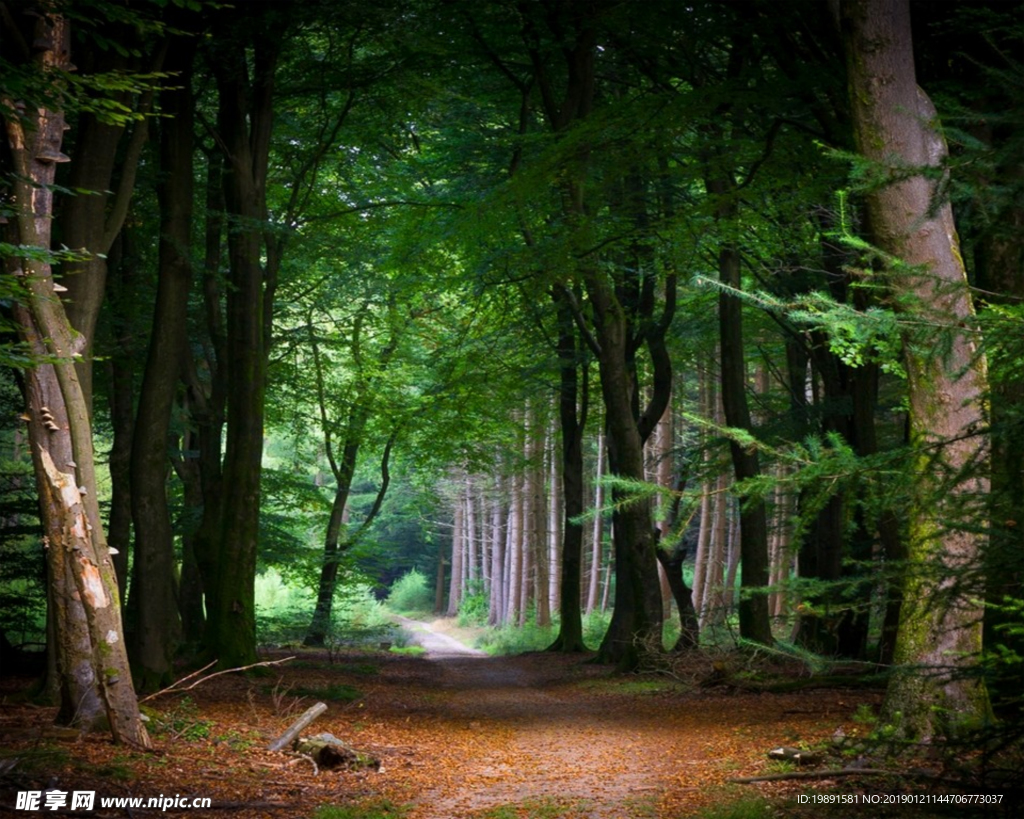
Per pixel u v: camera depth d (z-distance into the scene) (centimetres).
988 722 653
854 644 1712
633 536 2002
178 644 2003
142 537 1408
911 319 486
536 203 1716
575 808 788
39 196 914
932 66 1092
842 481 497
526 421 3484
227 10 1456
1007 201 492
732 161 1310
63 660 942
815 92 1196
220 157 1953
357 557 2823
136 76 874
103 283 1203
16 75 785
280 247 1917
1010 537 444
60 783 738
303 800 802
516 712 1569
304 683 1653
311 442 3127
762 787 799
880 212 814
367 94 1977
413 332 2977
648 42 1552
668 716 1395
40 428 916
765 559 1752
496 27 1734
